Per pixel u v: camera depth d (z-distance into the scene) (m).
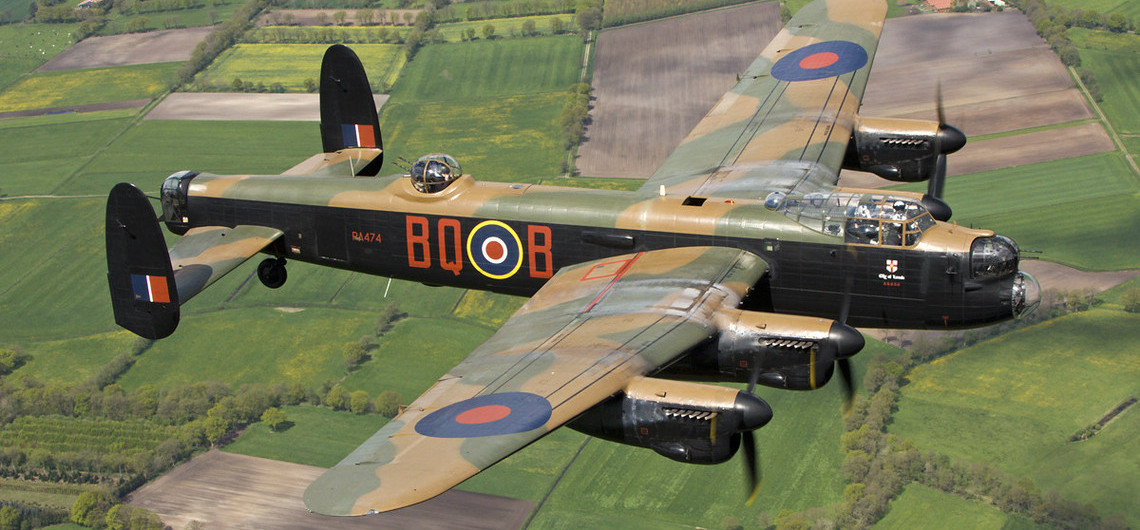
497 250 30.11
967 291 26.09
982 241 26.00
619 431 22.25
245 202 32.72
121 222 27.52
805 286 27.34
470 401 21.50
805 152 31.38
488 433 20.16
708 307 24.58
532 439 20.05
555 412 20.80
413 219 30.88
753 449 21.94
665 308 24.67
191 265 30.59
